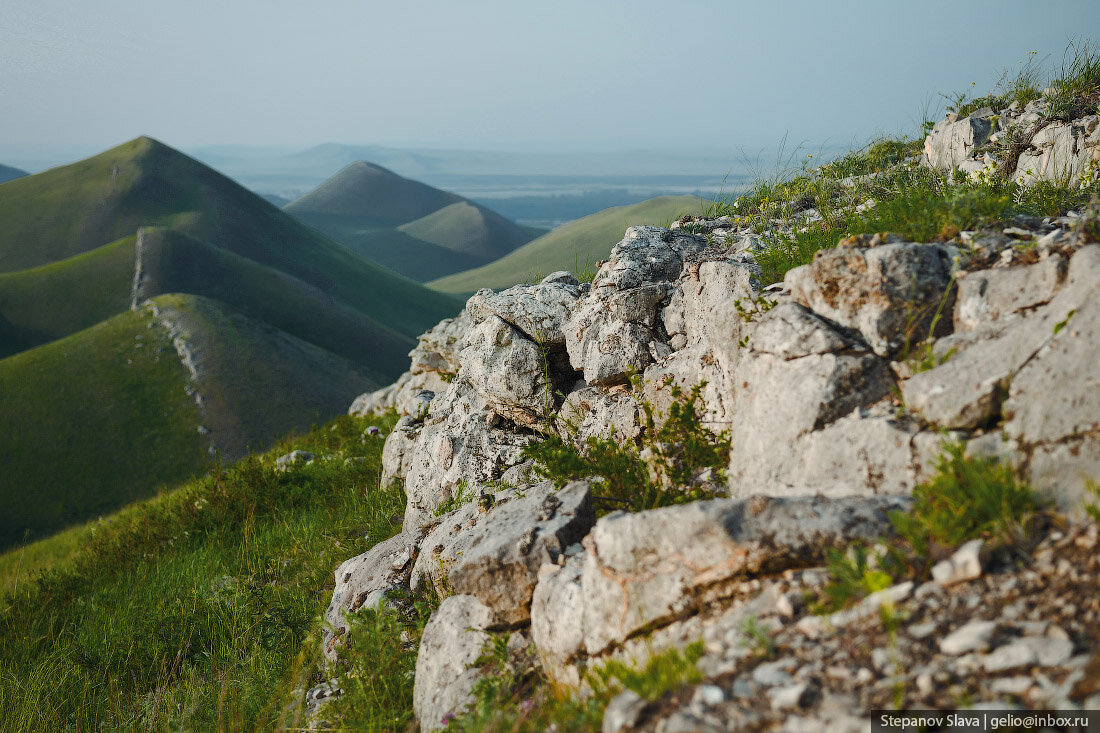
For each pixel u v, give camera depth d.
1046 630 2.66
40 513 92.50
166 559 11.03
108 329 122.69
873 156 11.32
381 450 13.51
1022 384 3.54
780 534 3.42
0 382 109.56
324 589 8.53
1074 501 3.15
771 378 4.50
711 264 6.12
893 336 4.26
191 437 106.50
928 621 2.90
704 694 2.92
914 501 3.50
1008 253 4.43
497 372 8.07
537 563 4.57
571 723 3.38
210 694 6.85
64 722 7.27
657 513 3.74
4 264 199.75
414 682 5.21
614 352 7.02
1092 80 8.97
